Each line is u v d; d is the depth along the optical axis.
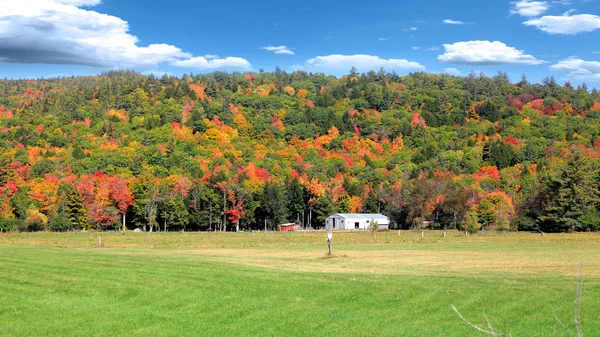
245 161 166.75
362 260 43.16
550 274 32.47
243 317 20.91
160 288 25.45
